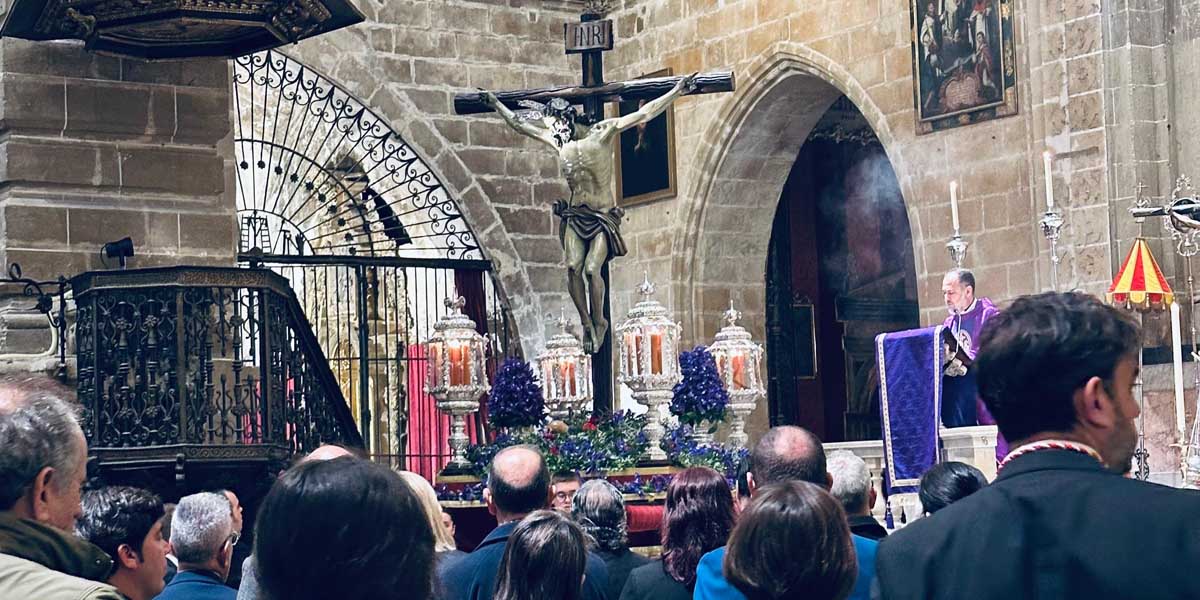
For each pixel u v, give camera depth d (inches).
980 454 408.5
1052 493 121.3
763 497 170.6
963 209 730.2
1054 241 439.2
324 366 490.3
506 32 909.8
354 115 859.4
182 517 229.0
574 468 480.7
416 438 843.4
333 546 110.7
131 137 525.7
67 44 515.2
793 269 982.4
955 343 439.5
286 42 516.7
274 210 858.8
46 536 136.4
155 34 503.5
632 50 909.2
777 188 882.1
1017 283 702.5
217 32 505.4
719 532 219.0
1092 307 127.1
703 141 863.1
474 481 492.1
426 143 883.4
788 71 827.4
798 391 978.1
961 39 730.8
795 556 165.8
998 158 713.6
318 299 891.4
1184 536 116.0
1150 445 594.6
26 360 471.8
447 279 884.6
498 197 898.7
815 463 224.5
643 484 485.4
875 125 778.2
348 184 895.1
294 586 110.9
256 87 861.2
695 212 868.6
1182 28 664.4
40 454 139.3
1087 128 670.5
